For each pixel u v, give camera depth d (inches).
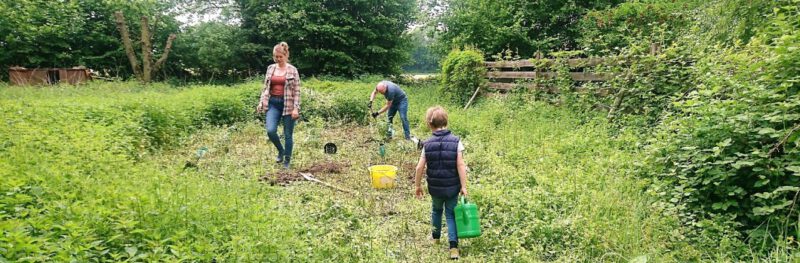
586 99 380.5
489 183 238.1
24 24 698.8
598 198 196.1
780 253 145.7
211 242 129.7
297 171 271.6
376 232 181.5
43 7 740.0
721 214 177.3
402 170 279.1
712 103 197.5
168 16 871.7
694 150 195.6
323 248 152.5
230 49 895.7
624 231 167.2
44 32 719.7
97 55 805.2
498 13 719.1
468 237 166.4
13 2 705.0
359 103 477.4
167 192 149.0
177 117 344.2
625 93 348.2
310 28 865.5
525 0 695.7
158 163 250.2
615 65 367.9
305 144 348.5
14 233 97.6
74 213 121.4
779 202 163.9
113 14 796.6
